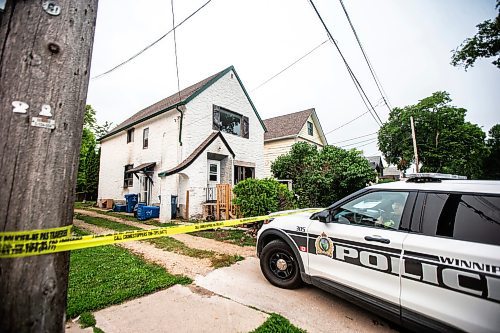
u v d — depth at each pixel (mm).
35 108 1280
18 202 1207
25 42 1291
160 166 11836
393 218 2477
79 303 2791
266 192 7090
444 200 2219
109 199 15297
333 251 2779
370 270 2434
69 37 1428
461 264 1881
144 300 2982
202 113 11438
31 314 1204
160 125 12141
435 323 1960
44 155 1290
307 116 19578
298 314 2725
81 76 1481
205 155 10711
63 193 1355
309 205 10461
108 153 16844
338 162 10406
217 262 4445
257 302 2975
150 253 5051
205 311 2732
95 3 1626
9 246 1178
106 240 2072
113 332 2320
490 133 29453
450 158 20500
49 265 1288
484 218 1955
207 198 10625
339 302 3012
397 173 39594
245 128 13867
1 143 1202
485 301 1742
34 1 1337
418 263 2105
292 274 3316
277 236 3520
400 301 2182
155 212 10094
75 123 1436
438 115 20922
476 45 13109
